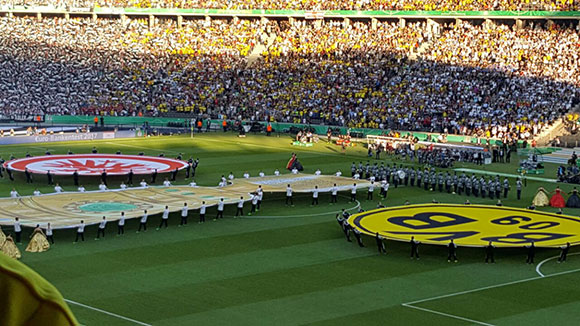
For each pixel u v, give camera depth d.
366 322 45.72
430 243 61.50
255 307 48.28
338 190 86.25
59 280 53.88
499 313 48.12
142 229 70.44
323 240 67.75
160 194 82.44
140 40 181.00
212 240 67.00
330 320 45.91
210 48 177.25
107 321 45.16
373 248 64.94
